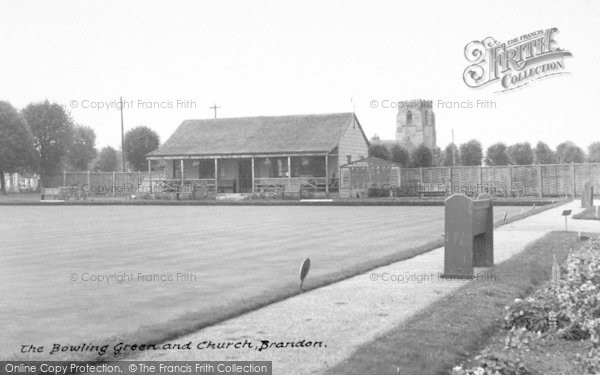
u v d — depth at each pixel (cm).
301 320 809
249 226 2431
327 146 5312
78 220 2911
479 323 756
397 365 593
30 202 4934
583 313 761
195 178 5847
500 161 7088
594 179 5078
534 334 723
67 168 8912
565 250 1423
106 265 1373
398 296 966
